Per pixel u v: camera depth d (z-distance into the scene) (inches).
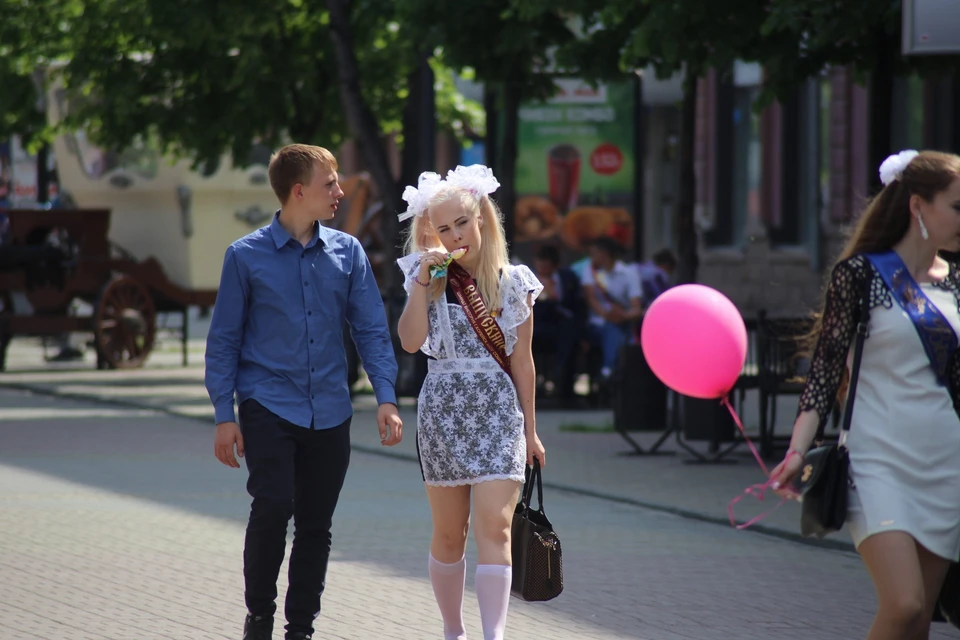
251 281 618.5
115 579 811.4
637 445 1412.4
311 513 628.4
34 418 1685.5
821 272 3046.3
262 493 605.3
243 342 624.7
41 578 812.6
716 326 673.6
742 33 1244.5
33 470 1266.0
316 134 2244.1
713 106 3115.2
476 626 713.6
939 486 494.3
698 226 3142.2
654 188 3245.6
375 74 2197.3
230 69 2081.7
